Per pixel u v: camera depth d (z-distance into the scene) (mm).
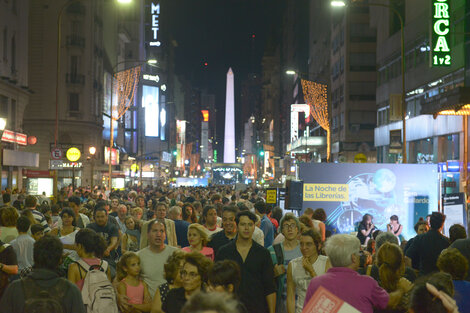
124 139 110125
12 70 43875
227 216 9086
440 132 40000
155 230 8008
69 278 7207
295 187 17500
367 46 70125
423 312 4031
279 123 159625
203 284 6020
